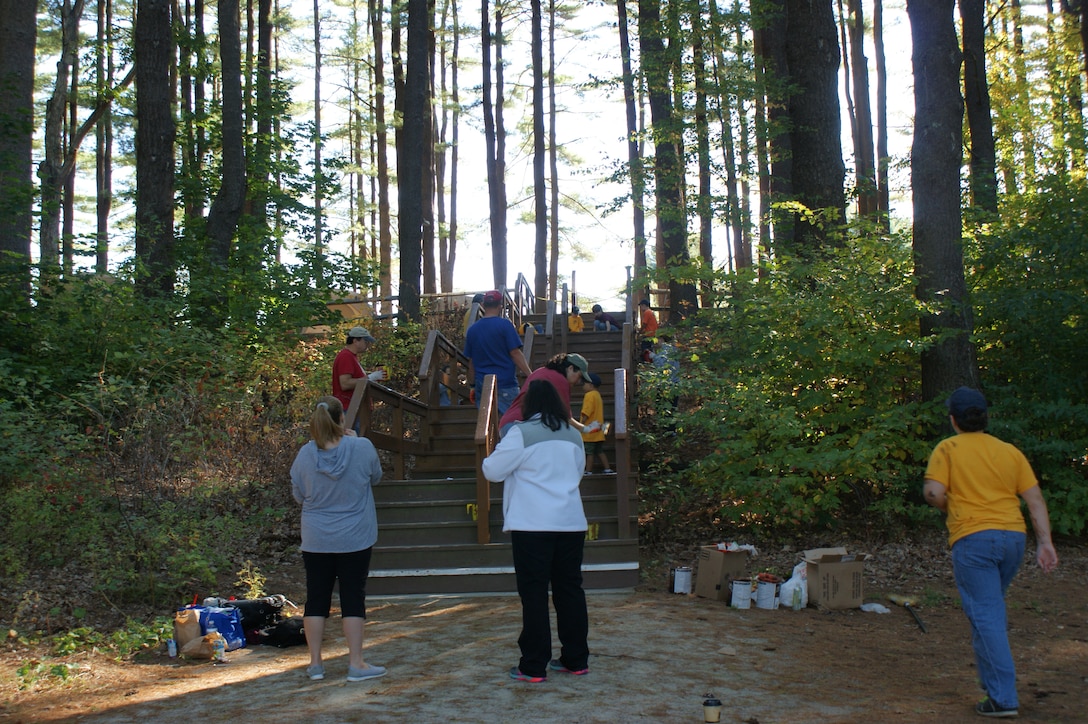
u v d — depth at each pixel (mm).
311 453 5098
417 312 16781
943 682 5109
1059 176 9781
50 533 7250
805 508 8734
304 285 14836
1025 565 8297
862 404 9656
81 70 25797
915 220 9805
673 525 9555
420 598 7457
